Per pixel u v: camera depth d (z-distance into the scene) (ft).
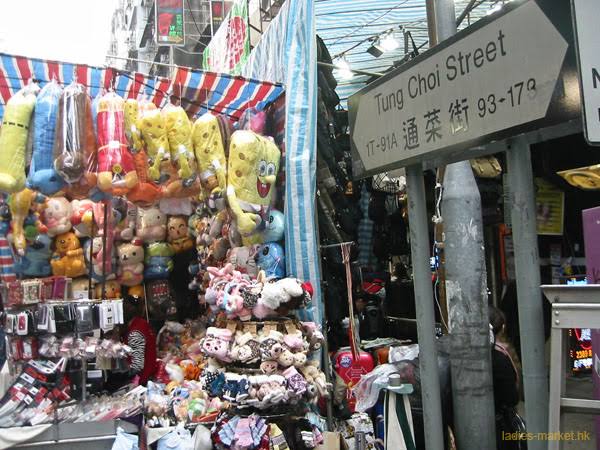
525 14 4.66
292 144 15.51
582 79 4.05
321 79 17.49
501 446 11.80
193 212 19.47
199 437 12.15
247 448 11.60
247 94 16.94
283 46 17.02
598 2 4.17
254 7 28.50
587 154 17.08
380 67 25.40
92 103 13.76
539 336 4.80
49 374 12.69
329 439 12.83
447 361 12.11
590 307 4.86
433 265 19.13
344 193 18.29
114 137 13.32
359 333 18.28
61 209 17.34
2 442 11.69
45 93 13.19
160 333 19.40
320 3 19.11
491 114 5.06
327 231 16.62
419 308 6.24
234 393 11.79
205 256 18.07
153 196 14.21
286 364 12.09
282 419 12.57
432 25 10.96
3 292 15.23
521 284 4.91
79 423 12.19
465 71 5.39
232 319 12.83
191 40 40.19
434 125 5.85
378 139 6.93
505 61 4.89
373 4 19.42
